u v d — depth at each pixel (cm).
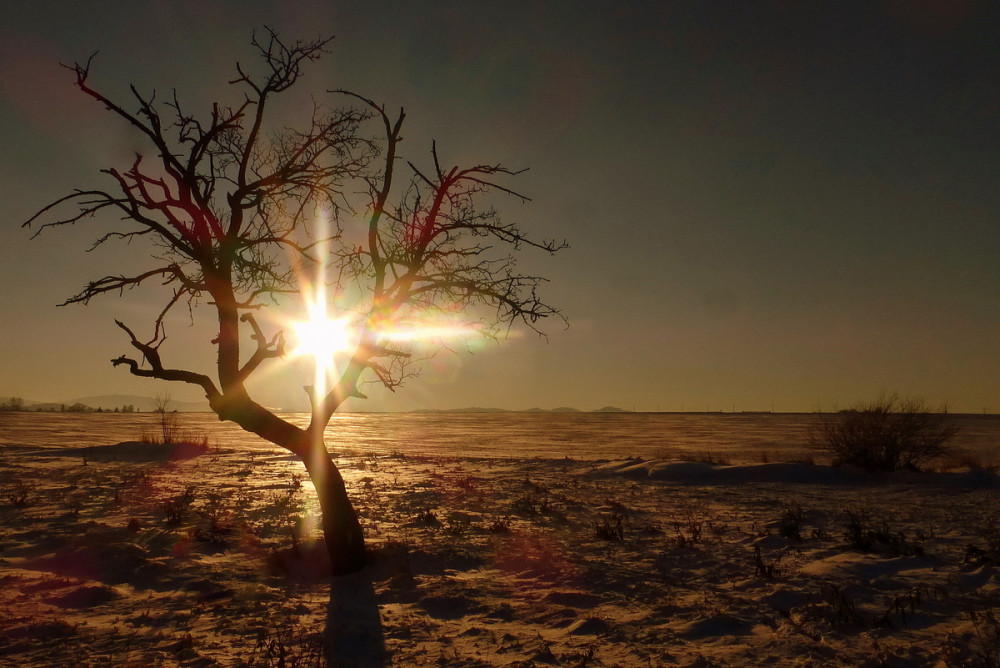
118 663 609
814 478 2436
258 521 1355
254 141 901
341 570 945
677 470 2545
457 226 921
